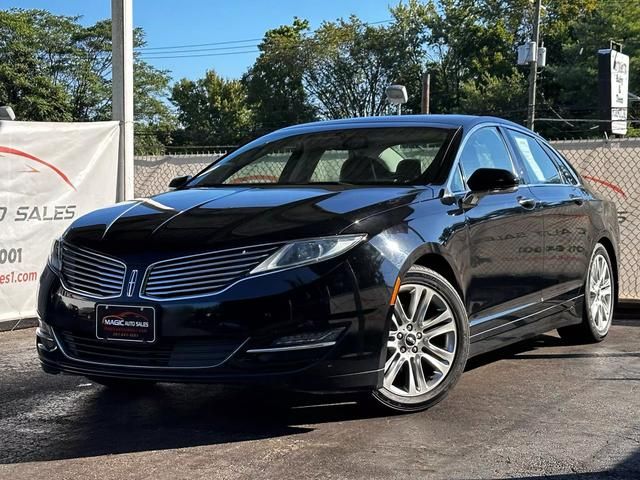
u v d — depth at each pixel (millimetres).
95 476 3416
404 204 4172
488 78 60312
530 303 5133
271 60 73375
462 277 4387
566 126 50719
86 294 3949
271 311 3586
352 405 4371
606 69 17375
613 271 6449
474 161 4926
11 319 7027
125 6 8016
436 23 70312
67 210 7477
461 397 4555
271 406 4430
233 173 5273
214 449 3729
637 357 5668
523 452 3602
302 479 3299
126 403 4645
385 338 3816
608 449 3643
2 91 54125
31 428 4168
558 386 4824
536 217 5176
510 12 67188
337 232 3766
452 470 3377
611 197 8750
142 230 4012
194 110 74000
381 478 3291
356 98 73500
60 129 7391
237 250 3701
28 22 58406
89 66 60875
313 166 5027
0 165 6922
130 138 8102
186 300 3670
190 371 3666
